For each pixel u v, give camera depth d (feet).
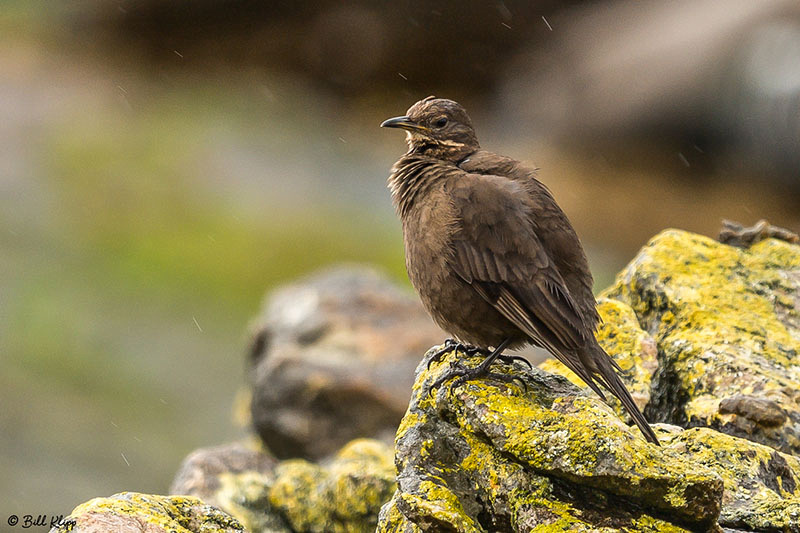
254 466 29.78
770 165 88.74
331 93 113.60
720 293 27.22
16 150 89.20
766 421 23.11
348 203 88.99
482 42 111.14
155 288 70.38
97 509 18.94
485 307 23.38
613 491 18.44
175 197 84.99
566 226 23.61
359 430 37.22
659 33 98.07
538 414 19.52
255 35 116.06
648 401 24.29
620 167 95.35
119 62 114.42
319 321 41.16
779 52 88.63
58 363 58.18
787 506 19.90
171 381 59.00
